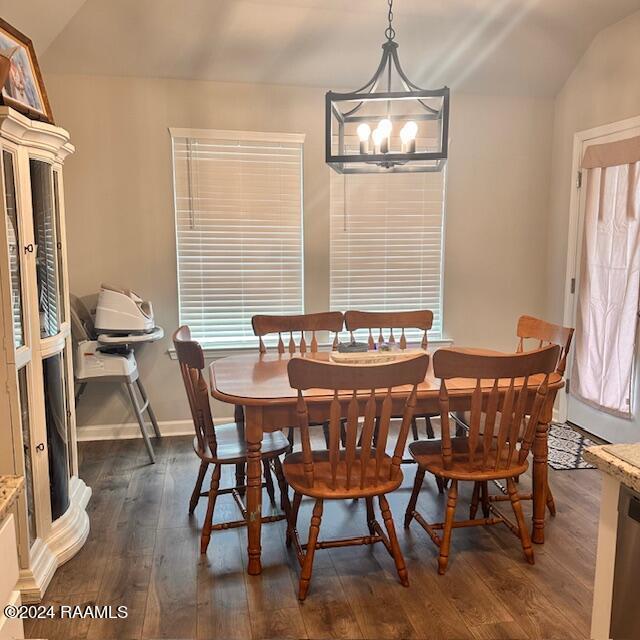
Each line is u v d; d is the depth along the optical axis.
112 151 3.50
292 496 2.85
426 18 3.30
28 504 2.07
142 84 3.47
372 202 3.90
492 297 4.18
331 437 1.98
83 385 3.46
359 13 3.23
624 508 1.13
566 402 4.04
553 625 1.88
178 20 3.15
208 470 3.17
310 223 3.83
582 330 3.83
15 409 1.92
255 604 1.99
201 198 3.65
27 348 2.02
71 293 3.55
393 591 2.07
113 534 2.47
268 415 2.12
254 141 3.67
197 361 2.16
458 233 4.06
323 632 1.85
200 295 3.75
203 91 3.56
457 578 2.14
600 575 1.22
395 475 2.09
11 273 1.90
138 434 3.73
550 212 4.17
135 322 3.27
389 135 2.28
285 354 2.96
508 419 2.12
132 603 1.99
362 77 3.69
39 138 2.06
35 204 2.10
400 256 4.00
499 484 2.85
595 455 1.20
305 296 3.89
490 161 4.04
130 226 3.58
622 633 1.16
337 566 2.23
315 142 3.76
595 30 3.52
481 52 3.62
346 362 2.45
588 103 3.69
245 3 3.09
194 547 2.37
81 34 3.16
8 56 1.81
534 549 2.34
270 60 3.49
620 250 3.45
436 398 2.23
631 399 3.40
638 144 3.27
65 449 2.39
